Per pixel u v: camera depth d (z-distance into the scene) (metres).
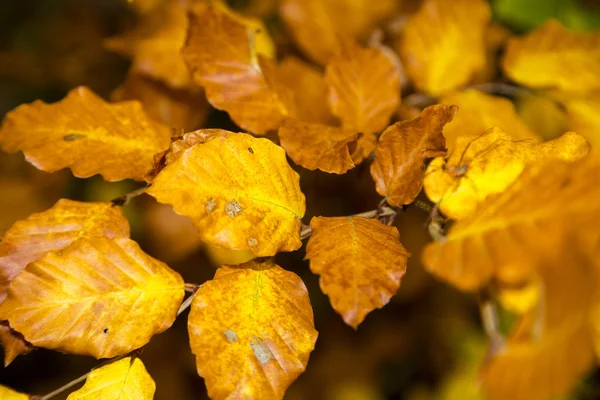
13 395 0.43
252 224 0.41
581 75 0.54
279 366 0.40
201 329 0.40
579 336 0.38
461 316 0.76
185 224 0.58
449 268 0.40
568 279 0.39
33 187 0.81
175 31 0.55
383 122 0.48
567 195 0.39
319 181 0.63
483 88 0.55
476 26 0.54
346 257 0.40
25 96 1.03
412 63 0.54
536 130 0.62
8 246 0.44
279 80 0.49
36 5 1.10
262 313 0.41
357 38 0.59
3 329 0.43
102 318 0.42
